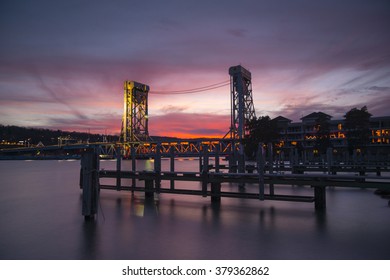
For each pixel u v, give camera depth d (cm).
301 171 3281
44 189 2914
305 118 8588
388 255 960
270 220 1424
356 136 6456
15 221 1509
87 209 1489
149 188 2170
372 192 2338
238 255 988
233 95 9706
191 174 2014
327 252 995
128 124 16788
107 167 9244
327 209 1664
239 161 2909
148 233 1245
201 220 1445
